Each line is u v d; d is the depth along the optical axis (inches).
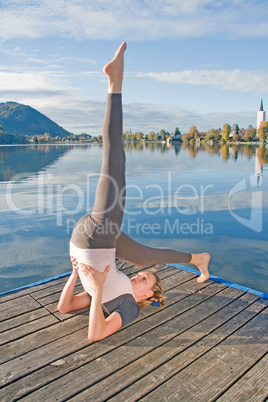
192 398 75.3
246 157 1304.1
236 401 74.5
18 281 178.2
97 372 84.0
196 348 93.9
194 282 140.7
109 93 89.7
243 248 232.8
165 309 117.3
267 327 105.3
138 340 98.0
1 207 369.4
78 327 105.3
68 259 211.3
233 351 92.5
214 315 112.7
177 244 241.4
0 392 77.4
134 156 1413.6
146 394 76.6
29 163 1044.5
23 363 87.9
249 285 173.9
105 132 89.3
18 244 242.7
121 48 88.5
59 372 84.1
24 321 108.8
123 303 102.0
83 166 924.6
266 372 84.1
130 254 107.9
